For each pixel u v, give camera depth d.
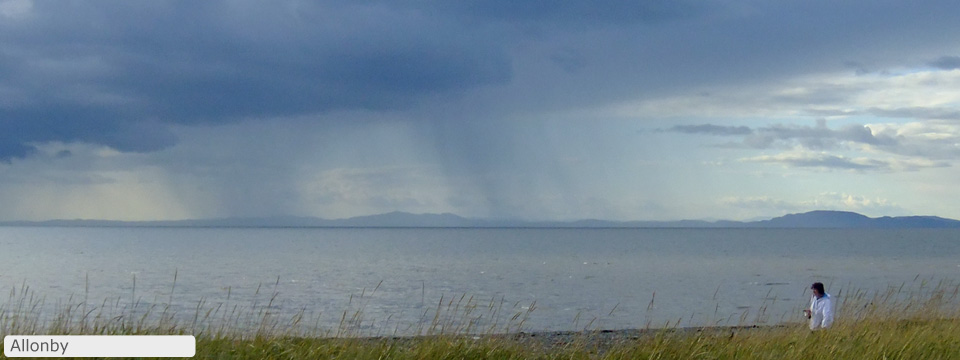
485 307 33.97
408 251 123.56
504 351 11.18
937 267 75.25
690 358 11.12
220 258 95.25
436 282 54.88
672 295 43.44
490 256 103.81
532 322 27.75
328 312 30.06
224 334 11.20
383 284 52.06
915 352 11.49
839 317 15.03
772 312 32.31
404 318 27.41
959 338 12.53
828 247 141.00
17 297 36.06
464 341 11.25
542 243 175.00
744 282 54.78
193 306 32.41
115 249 126.00
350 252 119.25
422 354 10.52
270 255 105.31
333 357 10.05
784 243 171.38
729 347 11.55
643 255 106.12
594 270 71.12
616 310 33.88
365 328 22.25
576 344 12.23
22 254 102.94
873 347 11.55
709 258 96.31
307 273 65.44
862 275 62.94
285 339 10.68
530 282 54.97
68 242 171.62
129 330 10.93
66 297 38.31
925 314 15.95
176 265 77.50
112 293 42.12
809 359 11.13
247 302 35.84
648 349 11.53
